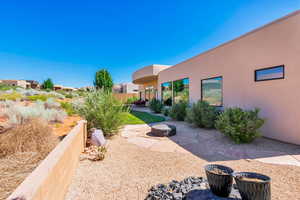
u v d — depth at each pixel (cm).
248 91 515
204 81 749
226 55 610
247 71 518
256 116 424
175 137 493
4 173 202
